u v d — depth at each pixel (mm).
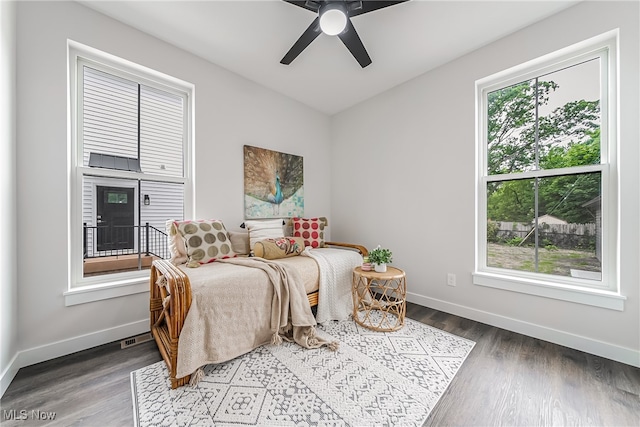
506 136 2318
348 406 1312
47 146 1714
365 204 3396
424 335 2094
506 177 2285
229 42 2260
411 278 2904
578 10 1828
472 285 2420
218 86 2607
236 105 2758
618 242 1714
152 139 2307
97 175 2002
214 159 2584
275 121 3141
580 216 1943
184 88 2467
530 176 2166
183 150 2486
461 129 2475
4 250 1443
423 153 2777
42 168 1697
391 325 2289
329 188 3854
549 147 2086
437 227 2672
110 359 1729
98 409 1285
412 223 2891
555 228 2055
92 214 2025
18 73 1607
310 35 1787
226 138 2678
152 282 2039
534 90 2158
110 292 1953
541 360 1727
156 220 2324
